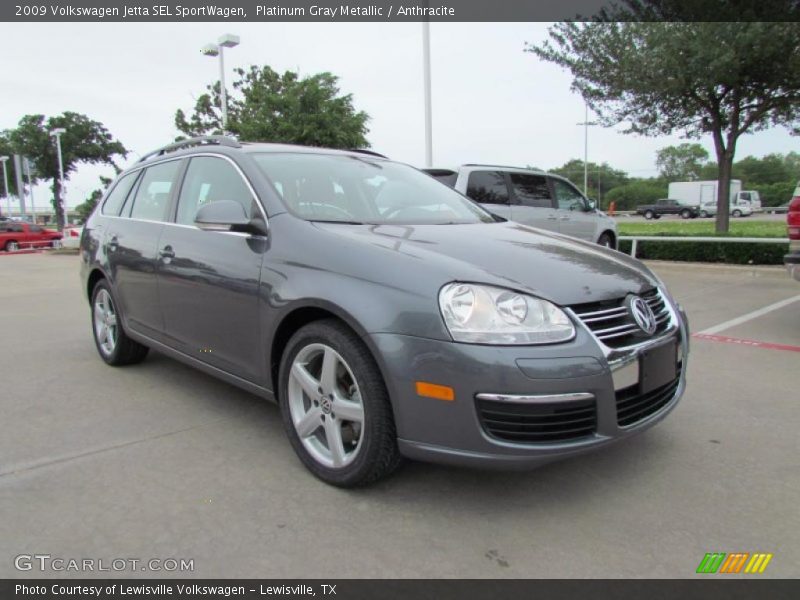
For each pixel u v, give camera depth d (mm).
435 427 2453
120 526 2525
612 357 2525
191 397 4141
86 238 5078
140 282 4168
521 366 2355
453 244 2928
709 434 3480
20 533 2469
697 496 2785
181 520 2572
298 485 2883
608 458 3170
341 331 2719
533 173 9859
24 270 14570
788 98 12055
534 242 3223
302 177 3566
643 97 12812
